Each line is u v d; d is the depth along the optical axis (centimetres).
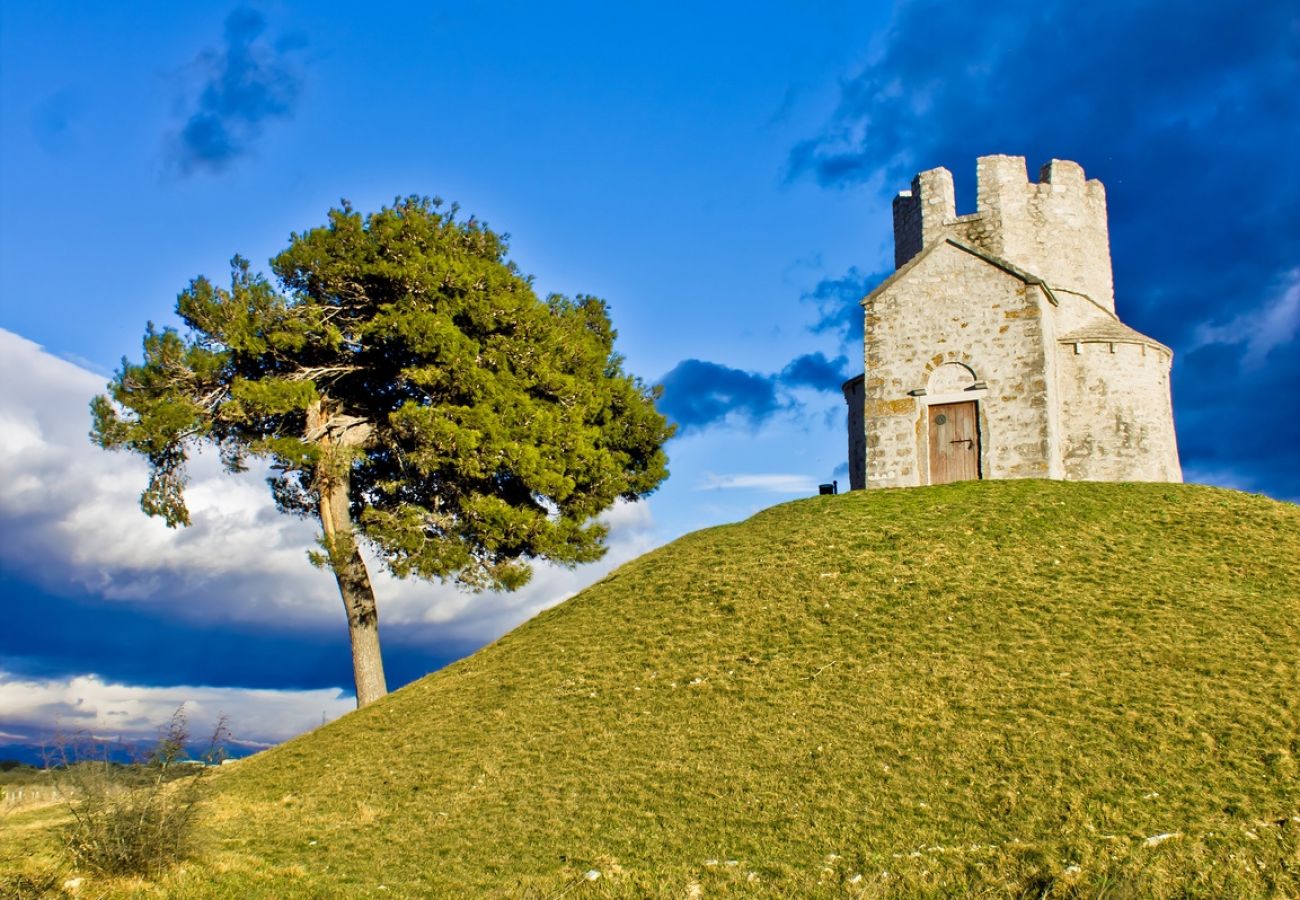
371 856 1941
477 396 3341
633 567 3359
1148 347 3756
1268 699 2091
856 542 3041
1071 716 2091
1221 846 1659
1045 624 2483
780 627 2652
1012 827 1778
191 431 3225
